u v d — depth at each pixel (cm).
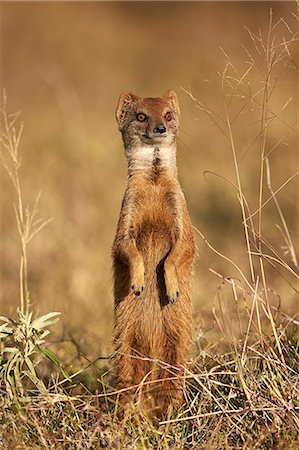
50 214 1537
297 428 699
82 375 912
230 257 1362
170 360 852
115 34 3419
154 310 853
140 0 3825
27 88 2880
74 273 1292
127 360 843
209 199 1702
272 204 1596
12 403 744
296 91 2119
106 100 2728
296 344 849
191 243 863
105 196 1759
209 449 693
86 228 1540
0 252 1368
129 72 2956
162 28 3472
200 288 1198
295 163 1688
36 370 914
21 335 774
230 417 728
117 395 793
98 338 1030
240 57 2588
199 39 3042
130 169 876
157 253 860
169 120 908
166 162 867
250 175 1822
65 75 2922
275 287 1203
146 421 735
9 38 3350
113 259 867
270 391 735
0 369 782
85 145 2056
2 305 1169
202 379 827
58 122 2470
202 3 3500
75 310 1159
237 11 3153
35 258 1338
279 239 1384
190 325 862
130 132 888
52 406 744
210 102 2209
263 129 853
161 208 859
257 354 805
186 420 759
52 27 3469
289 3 2484
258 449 682
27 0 3769
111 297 1216
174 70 2809
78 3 3834
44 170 1911
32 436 720
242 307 1041
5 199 1612
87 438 714
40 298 1195
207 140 2084
